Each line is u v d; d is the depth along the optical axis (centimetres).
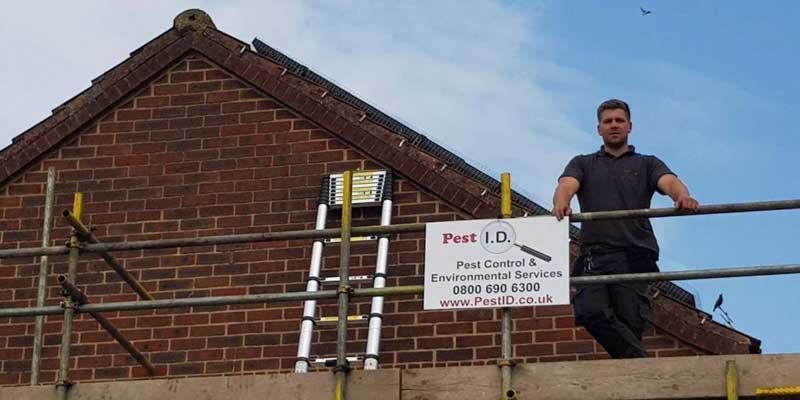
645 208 1177
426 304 1130
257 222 1546
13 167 1603
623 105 1201
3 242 1575
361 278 1484
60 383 1167
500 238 1138
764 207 1116
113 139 1608
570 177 1175
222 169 1577
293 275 1507
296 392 1134
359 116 1568
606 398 1093
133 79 1623
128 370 1491
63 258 1554
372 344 1416
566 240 1130
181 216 1560
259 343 1481
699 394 1084
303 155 1566
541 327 1434
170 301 1171
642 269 1168
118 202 1577
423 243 1498
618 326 1155
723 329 1397
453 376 1119
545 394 1099
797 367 1080
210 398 1144
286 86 1592
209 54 1622
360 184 1524
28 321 1529
